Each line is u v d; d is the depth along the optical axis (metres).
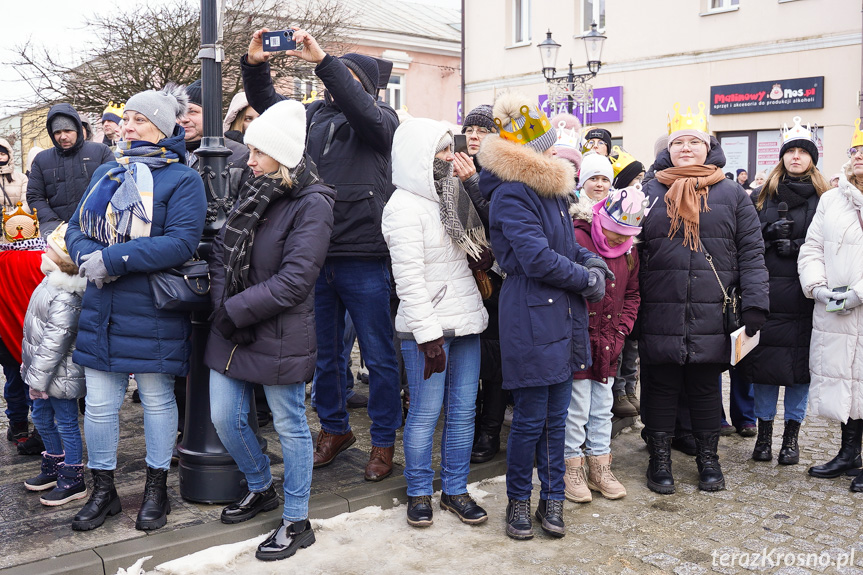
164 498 3.62
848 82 13.67
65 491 3.84
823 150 14.02
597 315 4.11
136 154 3.53
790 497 4.32
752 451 5.14
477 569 3.41
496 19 18.94
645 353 4.41
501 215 3.59
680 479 4.61
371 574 3.35
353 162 4.18
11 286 4.64
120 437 4.93
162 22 14.41
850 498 4.30
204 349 3.80
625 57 16.55
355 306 4.23
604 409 4.30
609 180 4.54
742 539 3.76
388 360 4.24
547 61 12.53
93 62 14.52
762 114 14.72
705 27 15.34
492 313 4.39
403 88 23.72
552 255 3.49
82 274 3.38
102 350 3.45
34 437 4.64
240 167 4.32
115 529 3.53
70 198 5.49
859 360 4.47
